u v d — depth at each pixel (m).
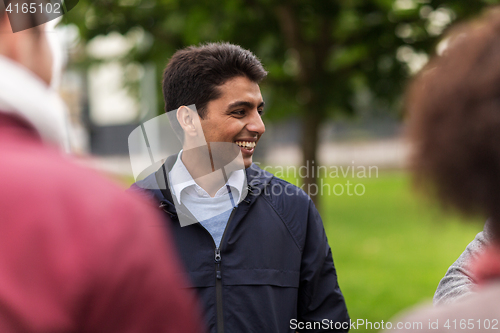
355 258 5.78
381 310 3.85
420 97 0.62
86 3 4.04
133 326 0.53
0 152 0.55
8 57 0.60
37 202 0.53
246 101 1.42
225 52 1.42
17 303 0.50
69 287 0.51
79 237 0.52
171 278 0.57
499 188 0.57
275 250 1.42
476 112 0.56
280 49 4.99
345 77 4.75
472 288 0.98
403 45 4.33
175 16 4.21
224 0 3.95
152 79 4.87
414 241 6.57
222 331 1.33
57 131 0.60
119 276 0.52
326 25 4.45
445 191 0.60
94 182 0.57
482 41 0.59
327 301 1.49
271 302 1.37
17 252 0.51
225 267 1.37
